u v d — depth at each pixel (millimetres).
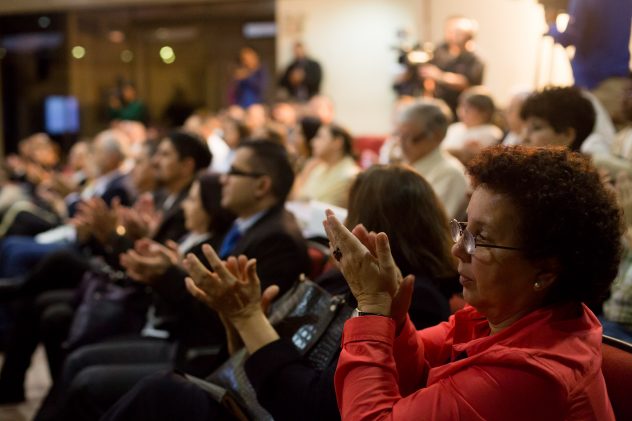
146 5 10219
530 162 1093
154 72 10695
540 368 1021
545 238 1060
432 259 1645
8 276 4320
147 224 3178
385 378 1150
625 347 1307
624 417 1241
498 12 5570
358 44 8523
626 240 1904
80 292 3211
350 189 1754
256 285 1589
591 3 2504
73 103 10922
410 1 8297
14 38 11023
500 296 1112
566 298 1107
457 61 5582
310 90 8445
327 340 1552
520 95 3119
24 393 3521
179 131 3518
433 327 1421
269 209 2385
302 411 1465
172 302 2236
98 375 2314
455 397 1057
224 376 1662
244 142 2455
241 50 10234
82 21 10734
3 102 11070
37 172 6480
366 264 1229
